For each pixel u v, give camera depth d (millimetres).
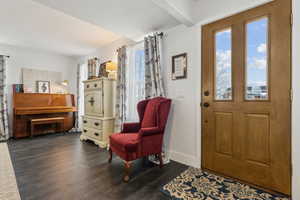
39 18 2686
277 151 1628
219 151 2053
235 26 1914
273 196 1576
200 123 2238
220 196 1583
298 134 1509
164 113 2271
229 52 1982
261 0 1717
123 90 3156
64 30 3162
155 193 1648
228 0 1963
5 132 3857
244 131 1847
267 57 1697
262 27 1738
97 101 3361
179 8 1995
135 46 3275
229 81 1983
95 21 2414
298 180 1505
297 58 1515
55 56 4809
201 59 2230
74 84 5164
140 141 2049
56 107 4340
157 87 2615
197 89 2256
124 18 2342
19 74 4223
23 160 2492
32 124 3928
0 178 1924
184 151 2416
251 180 1796
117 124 3184
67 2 1921
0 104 3844
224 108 2008
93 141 3410
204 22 2182
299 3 1505
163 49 2699
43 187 1740
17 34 3346
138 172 2119
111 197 1577
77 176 1994
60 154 2773
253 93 1798
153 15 2238
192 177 1976
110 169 2199
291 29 1550
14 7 2354
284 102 1586
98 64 4023
